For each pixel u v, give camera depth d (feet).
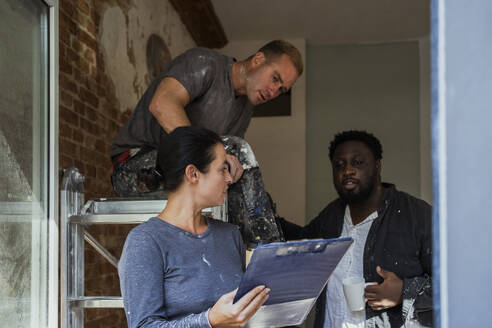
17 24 7.04
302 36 24.81
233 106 8.17
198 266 5.36
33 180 7.20
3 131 6.53
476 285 2.23
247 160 6.72
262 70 7.92
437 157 2.26
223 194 5.65
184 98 7.62
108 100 13.65
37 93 7.48
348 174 8.38
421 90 24.95
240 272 5.64
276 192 24.03
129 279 5.09
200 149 5.54
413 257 7.86
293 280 4.99
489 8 2.25
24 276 6.79
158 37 18.54
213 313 4.77
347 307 7.86
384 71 25.29
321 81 25.48
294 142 24.30
